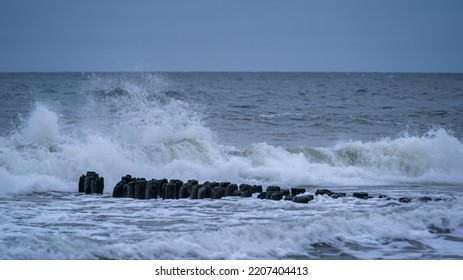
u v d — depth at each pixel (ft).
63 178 199.93
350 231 126.62
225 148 246.27
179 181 174.40
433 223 136.98
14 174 195.62
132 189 171.63
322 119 410.31
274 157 242.17
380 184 219.41
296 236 119.55
